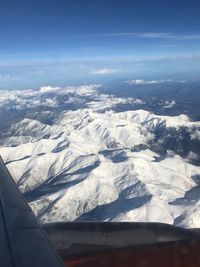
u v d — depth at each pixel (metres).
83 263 7.73
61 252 8.17
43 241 5.98
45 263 5.36
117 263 7.61
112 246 8.30
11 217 6.79
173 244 8.20
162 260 7.59
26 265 5.29
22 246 5.83
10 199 7.60
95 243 8.42
